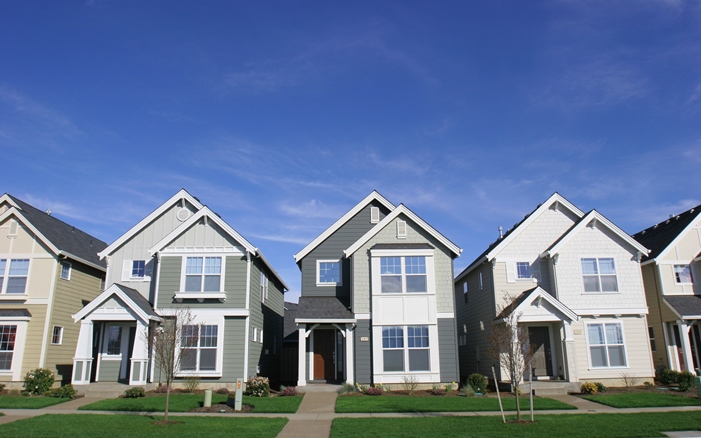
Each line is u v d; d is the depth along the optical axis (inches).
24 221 944.9
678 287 968.9
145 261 986.7
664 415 597.6
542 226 975.0
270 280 1131.9
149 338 663.8
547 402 708.0
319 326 905.5
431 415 618.8
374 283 890.7
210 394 682.2
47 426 529.0
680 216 1072.2
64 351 956.0
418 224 935.7
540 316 855.7
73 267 997.2
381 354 860.6
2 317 895.7
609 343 904.9
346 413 639.8
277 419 587.8
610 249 944.3
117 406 682.2
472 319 1075.9
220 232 929.5
